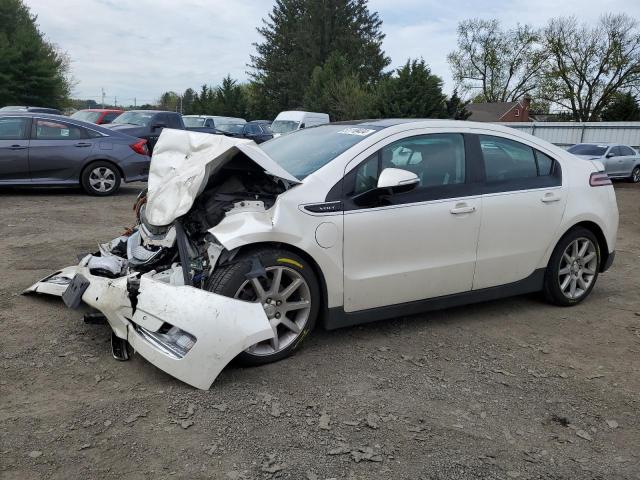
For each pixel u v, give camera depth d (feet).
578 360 13.08
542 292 16.67
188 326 10.56
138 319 11.09
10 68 122.42
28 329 13.28
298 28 189.37
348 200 12.58
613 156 74.79
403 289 13.47
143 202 14.70
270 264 11.69
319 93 151.02
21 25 144.87
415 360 12.61
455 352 13.17
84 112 65.98
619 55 169.48
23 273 17.72
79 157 33.88
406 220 13.19
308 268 12.21
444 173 14.06
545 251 15.75
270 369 11.80
